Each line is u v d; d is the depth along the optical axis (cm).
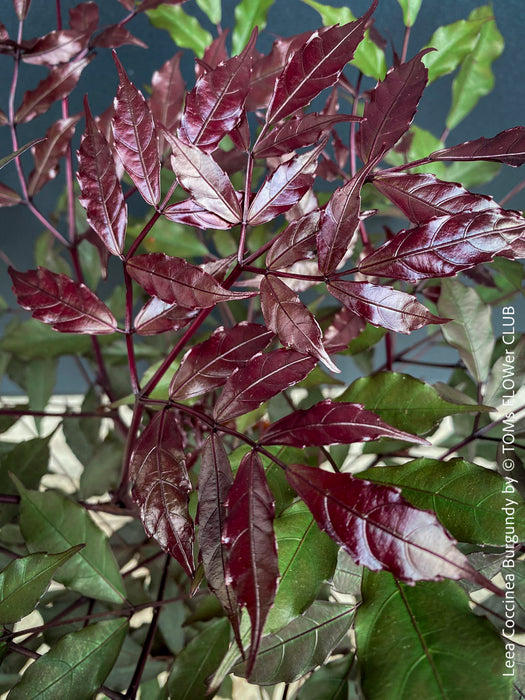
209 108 22
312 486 20
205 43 43
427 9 49
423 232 21
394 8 48
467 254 20
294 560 24
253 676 26
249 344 24
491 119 54
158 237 44
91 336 45
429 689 19
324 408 22
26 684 28
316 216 22
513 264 37
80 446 48
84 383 67
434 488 25
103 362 46
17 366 51
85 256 50
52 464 57
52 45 33
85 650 29
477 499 24
